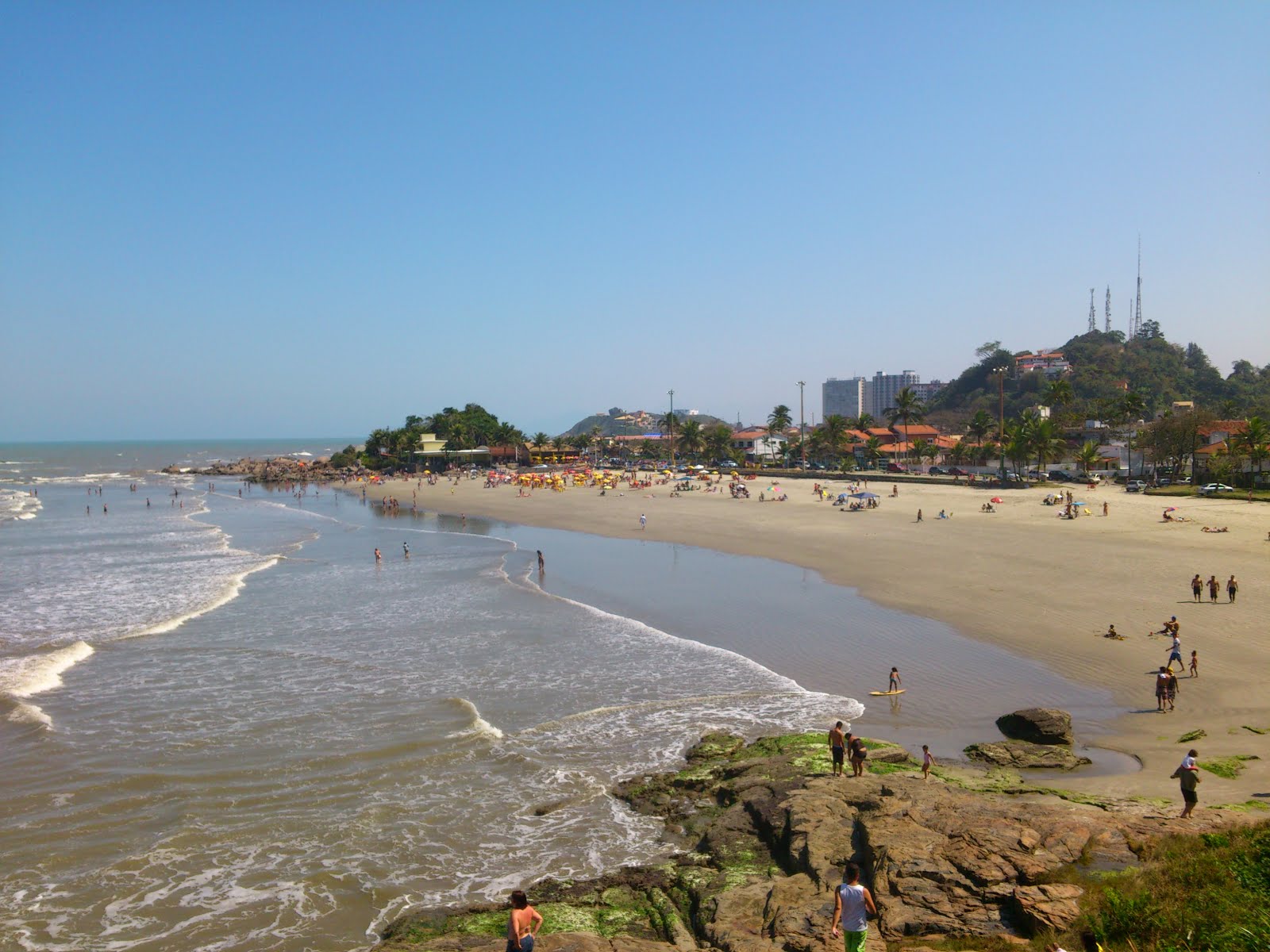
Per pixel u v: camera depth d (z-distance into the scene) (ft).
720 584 150.20
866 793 58.85
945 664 95.91
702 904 48.52
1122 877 43.14
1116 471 337.93
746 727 79.36
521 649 108.58
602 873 55.21
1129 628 104.94
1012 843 47.88
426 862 56.90
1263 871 39.32
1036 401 653.30
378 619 127.44
